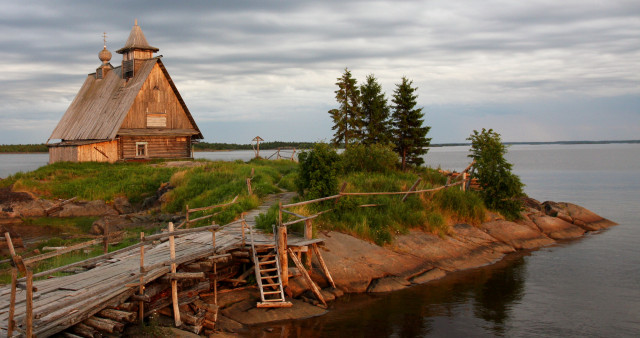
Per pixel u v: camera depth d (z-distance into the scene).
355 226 20.12
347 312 14.48
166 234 12.25
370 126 40.59
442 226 22.77
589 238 25.97
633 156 179.12
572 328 13.62
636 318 14.38
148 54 48.25
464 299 15.91
